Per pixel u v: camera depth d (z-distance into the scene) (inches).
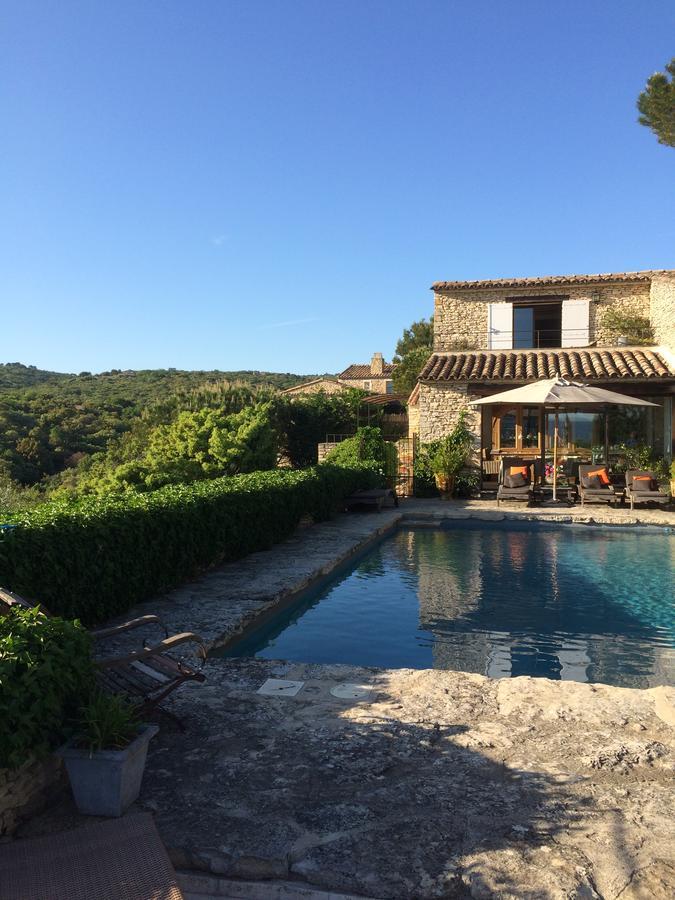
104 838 125.7
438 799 144.3
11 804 133.3
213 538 387.2
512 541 547.5
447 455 780.0
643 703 199.0
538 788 148.8
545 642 295.9
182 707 197.0
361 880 118.0
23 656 133.6
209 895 122.0
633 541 540.4
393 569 446.9
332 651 285.9
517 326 935.7
